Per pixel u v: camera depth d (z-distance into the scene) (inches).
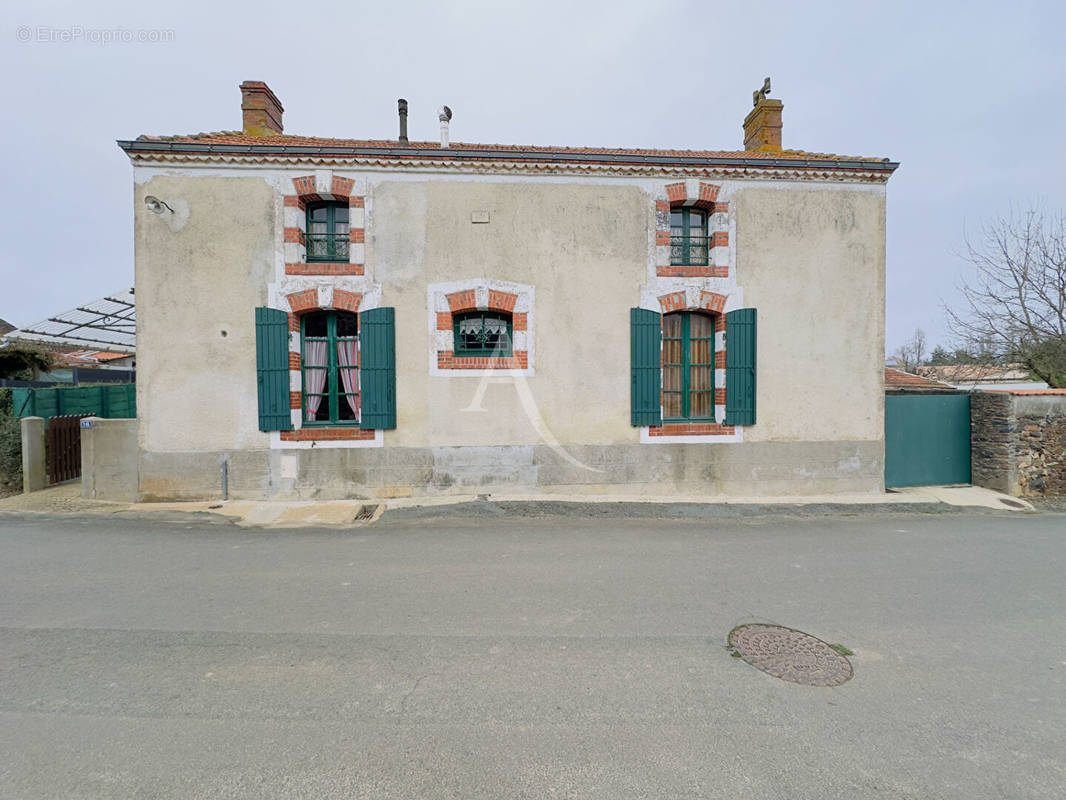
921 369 811.4
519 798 93.2
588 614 170.9
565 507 319.0
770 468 360.2
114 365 881.5
